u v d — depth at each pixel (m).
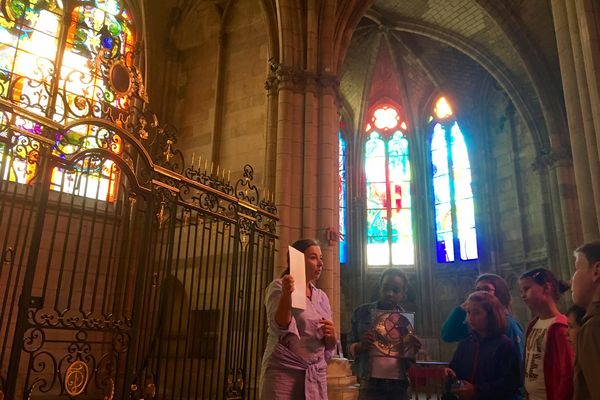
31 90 14.38
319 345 4.73
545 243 21.86
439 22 22.30
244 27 17.20
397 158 27.31
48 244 13.83
